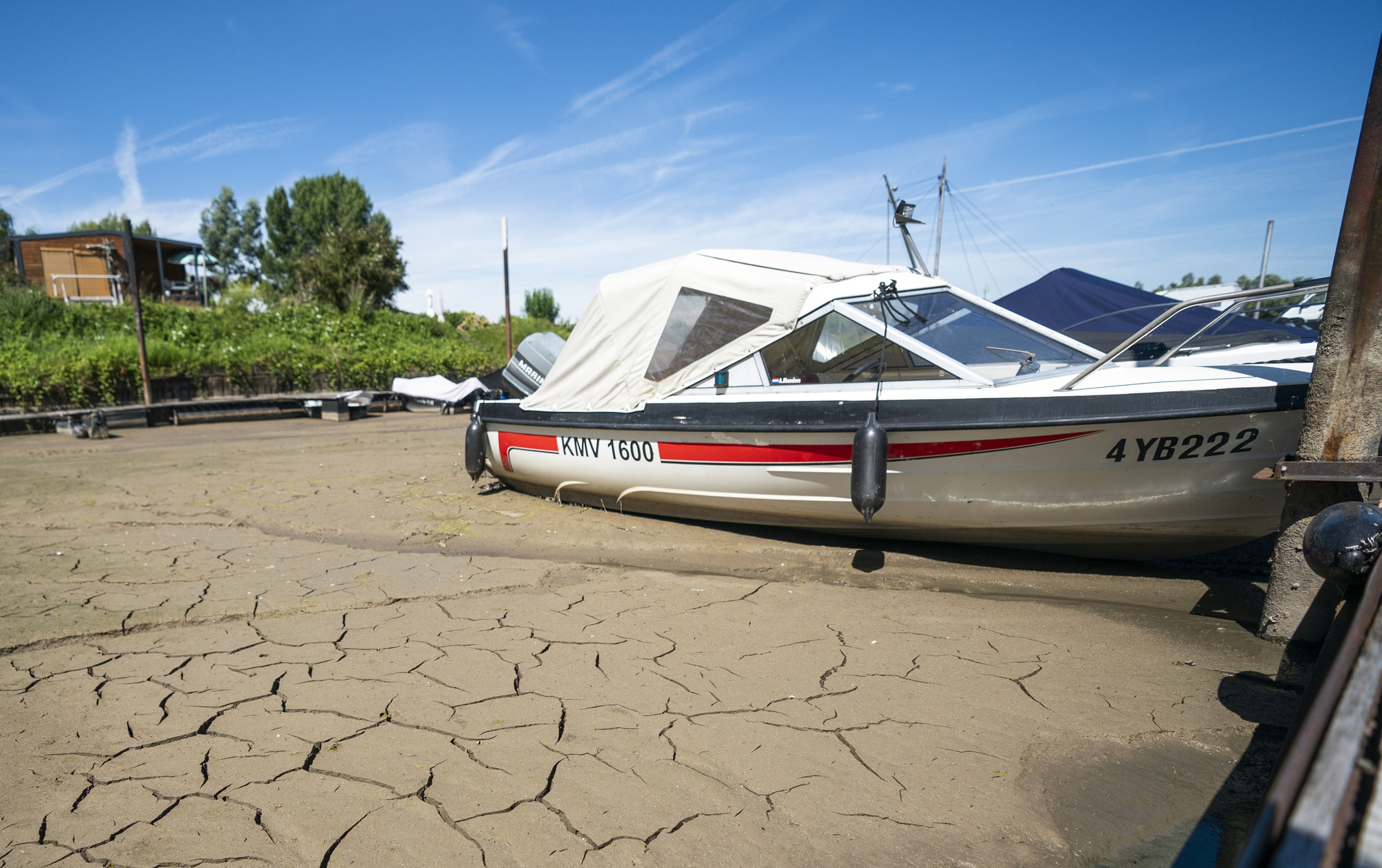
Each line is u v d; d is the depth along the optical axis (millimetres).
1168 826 1990
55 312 17344
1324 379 2928
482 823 1979
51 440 11242
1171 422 3518
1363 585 2428
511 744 2369
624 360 5285
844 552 4660
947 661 3023
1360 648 1372
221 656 3066
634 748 2355
